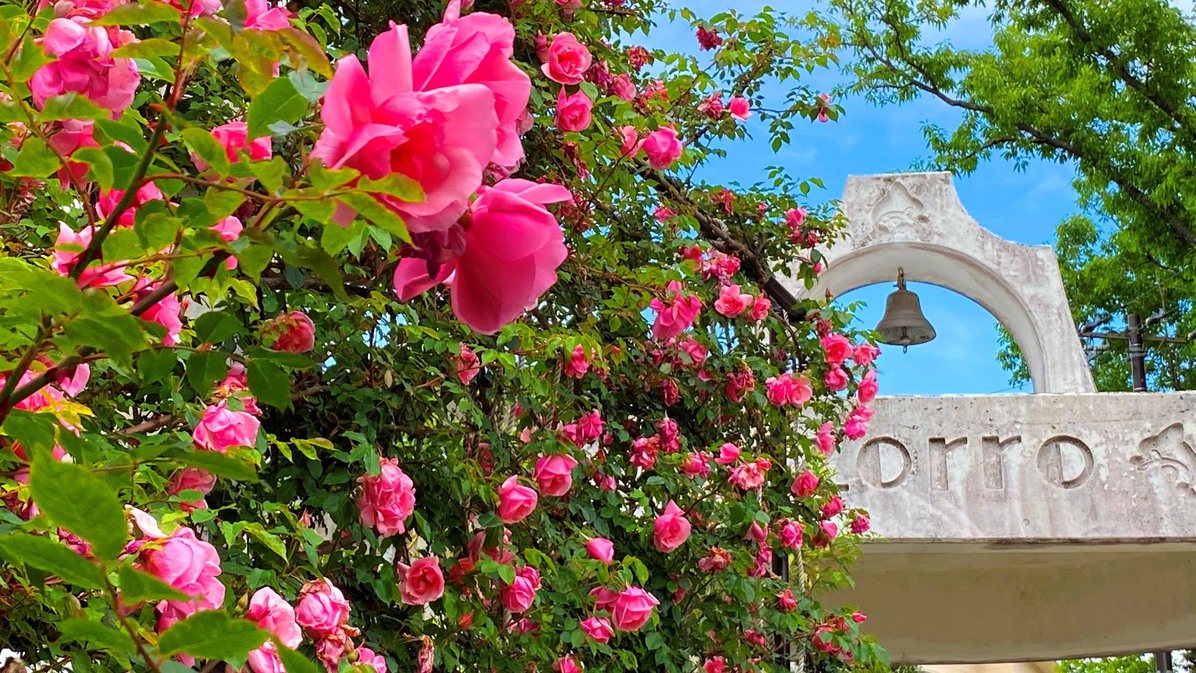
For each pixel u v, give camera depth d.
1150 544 4.34
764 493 3.19
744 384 3.09
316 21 2.13
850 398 3.73
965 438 4.38
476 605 2.03
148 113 1.46
